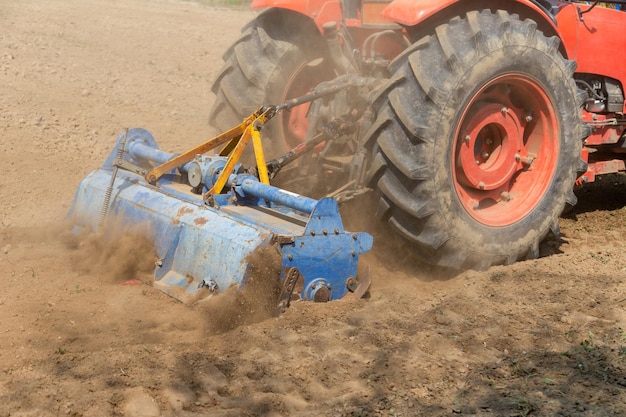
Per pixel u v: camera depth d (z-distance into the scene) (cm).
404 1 526
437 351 417
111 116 956
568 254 592
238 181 527
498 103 561
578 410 355
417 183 512
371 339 427
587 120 659
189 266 495
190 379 375
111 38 1330
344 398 363
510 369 397
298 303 467
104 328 447
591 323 452
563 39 648
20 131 866
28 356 404
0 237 608
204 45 1359
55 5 1539
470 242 539
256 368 389
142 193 559
